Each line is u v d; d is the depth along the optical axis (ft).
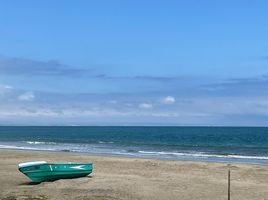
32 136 380.17
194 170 94.99
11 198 60.85
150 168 97.76
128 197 63.36
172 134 433.89
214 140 303.68
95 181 76.48
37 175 75.25
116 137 357.00
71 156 130.82
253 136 375.04
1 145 224.74
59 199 60.70
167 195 65.46
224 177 84.38
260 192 68.54
